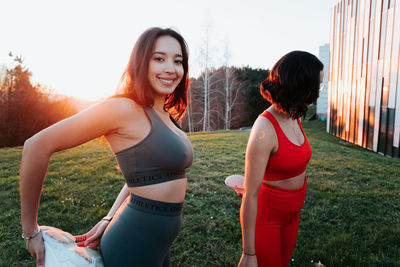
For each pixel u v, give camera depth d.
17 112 13.90
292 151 1.37
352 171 6.24
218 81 29.34
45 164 0.96
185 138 1.29
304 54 1.34
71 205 3.80
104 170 5.82
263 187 1.47
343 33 20.06
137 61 1.11
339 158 7.76
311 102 1.39
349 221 3.43
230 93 29.48
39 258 1.04
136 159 1.07
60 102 14.55
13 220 3.35
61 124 0.96
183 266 2.41
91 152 8.09
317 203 3.99
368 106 15.10
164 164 1.09
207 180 5.05
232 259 2.49
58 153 8.00
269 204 1.43
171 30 1.19
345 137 19.06
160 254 1.13
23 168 0.95
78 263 1.02
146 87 1.11
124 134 1.06
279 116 1.45
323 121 34.97
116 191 4.40
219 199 4.02
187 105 1.55
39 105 14.14
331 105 23.08
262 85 1.45
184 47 1.33
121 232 1.08
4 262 2.41
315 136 21.27
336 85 21.50
